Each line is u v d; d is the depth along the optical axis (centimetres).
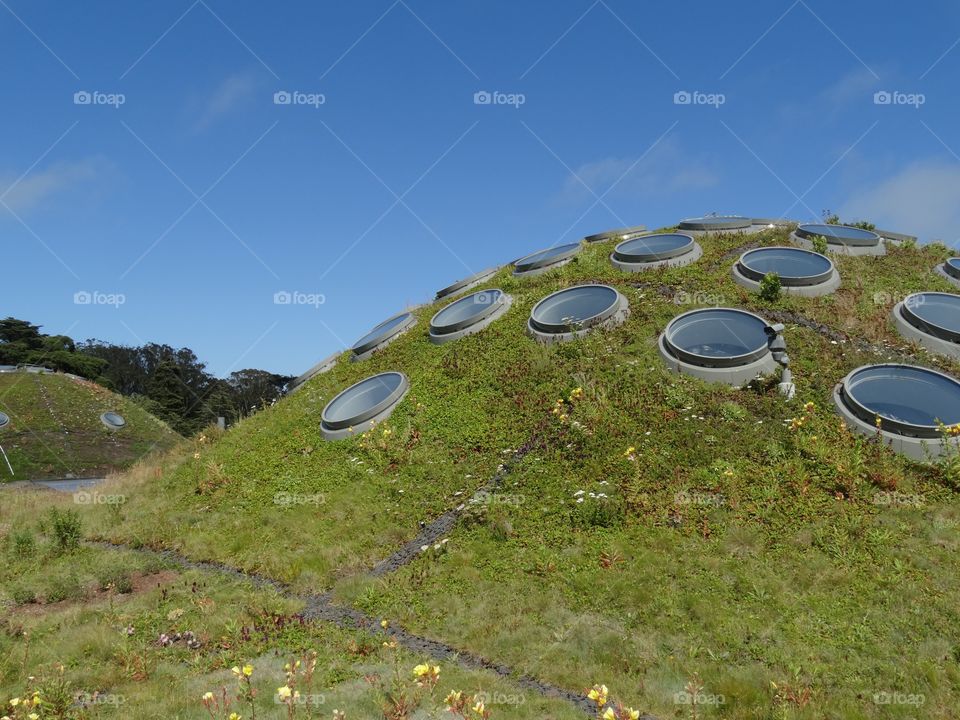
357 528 1658
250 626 1244
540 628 1148
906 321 2094
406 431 2064
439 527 1588
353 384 2528
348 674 1043
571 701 962
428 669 795
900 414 1670
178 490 2192
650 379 1939
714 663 1020
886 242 2797
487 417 2016
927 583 1159
